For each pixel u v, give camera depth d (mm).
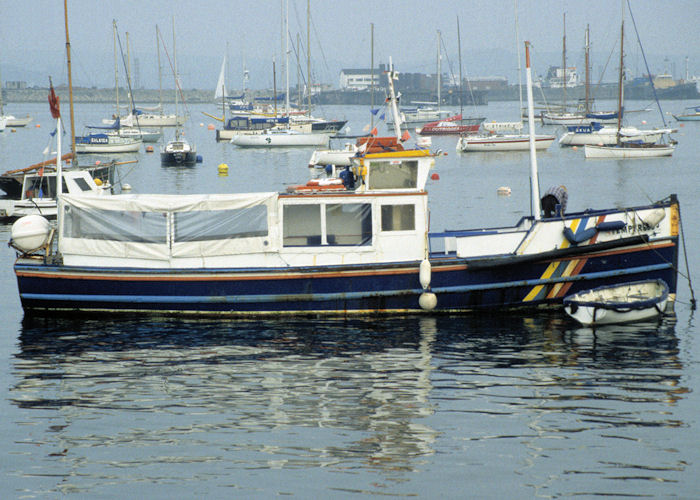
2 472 26906
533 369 37188
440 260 45812
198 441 29281
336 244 45688
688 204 101812
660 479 26156
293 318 46156
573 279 46531
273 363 38281
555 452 28156
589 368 37312
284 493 25453
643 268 46938
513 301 46750
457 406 32469
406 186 46438
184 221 45500
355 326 44781
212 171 159125
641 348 40500
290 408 32406
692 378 35781
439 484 25938
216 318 46219
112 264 46219
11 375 36719
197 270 45312
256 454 28203
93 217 45938
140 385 35281
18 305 50969
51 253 47938
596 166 165125
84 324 45594
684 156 187625
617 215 46094
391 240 45625
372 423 30812
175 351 40344
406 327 44438
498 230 49938
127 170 161625
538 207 47188
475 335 42844
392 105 49344
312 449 28562
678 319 46281
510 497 25094
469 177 145875
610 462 27359
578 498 25016
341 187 48656
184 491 25625
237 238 45500
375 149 48500
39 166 91438
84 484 26109
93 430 30312
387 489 25641
